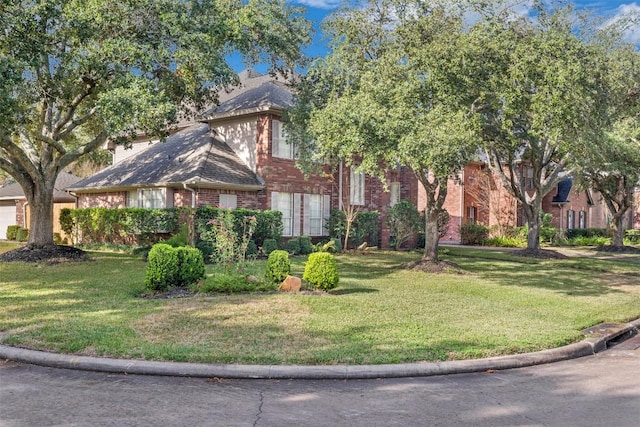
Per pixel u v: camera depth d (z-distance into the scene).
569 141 14.73
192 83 16.20
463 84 13.41
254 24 15.71
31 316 8.60
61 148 17.33
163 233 20.09
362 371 6.20
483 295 12.28
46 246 17.64
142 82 14.41
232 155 22.58
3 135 15.54
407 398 5.50
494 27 13.30
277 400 5.35
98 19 13.75
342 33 15.66
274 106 21.16
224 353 6.58
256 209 21.67
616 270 18.88
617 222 30.09
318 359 6.46
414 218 26.05
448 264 17.17
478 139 13.48
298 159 21.75
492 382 6.16
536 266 19.78
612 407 5.29
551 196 38.47
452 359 6.74
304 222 23.53
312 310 9.44
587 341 7.98
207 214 18.16
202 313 8.96
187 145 23.12
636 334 9.20
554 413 5.09
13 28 12.85
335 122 13.29
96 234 22.59
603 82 13.91
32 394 5.41
